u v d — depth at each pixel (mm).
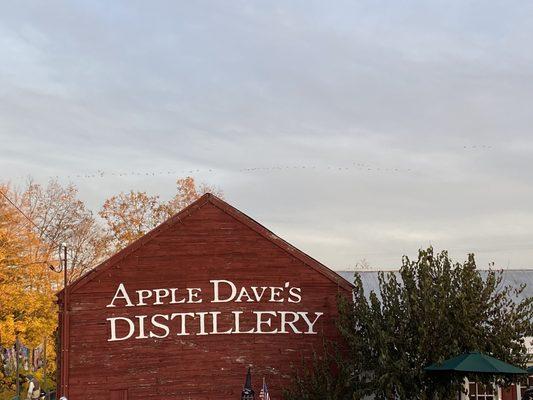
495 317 25250
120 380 28453
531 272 37188
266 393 26734
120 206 64938
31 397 38156
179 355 28891
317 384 26188
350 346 26938
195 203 29719
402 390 23875
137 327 28859
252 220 29828
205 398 28734
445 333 24156
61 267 49188
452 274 25375
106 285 28906
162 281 29234
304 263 29781
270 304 29469
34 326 42125
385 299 25844
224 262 29578
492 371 21672
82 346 28438
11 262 43031
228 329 29219
